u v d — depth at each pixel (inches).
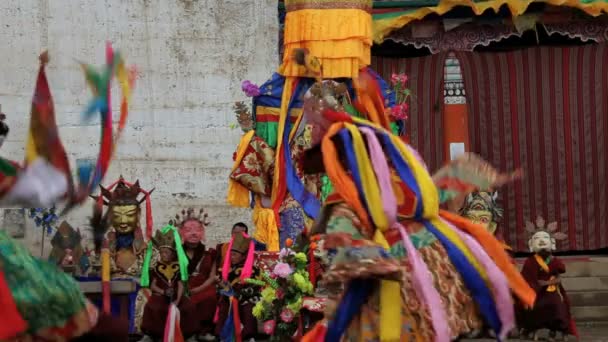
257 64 565.3
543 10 565.9
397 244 209.0
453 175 229.0
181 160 558.9
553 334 474.3
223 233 557.9
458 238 212.1
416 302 204.8
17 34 553.6
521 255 584.7
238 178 483.5
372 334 205.6
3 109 545.3
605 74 573.9
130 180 553.6
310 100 233.9
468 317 207.9
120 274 475.8
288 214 475.8
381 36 552.4
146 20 562.3
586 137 573.9
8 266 175.5
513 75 574.9
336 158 213.2
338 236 203.6
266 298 371.6
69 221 494.0
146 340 448.8
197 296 458.3
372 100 458.9
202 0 565.6
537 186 575.2
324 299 371.2
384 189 209.6
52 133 194.9
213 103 562.9
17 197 191.5
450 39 575.5
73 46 557.3
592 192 574.9
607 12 548.4
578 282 546.3
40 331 178.9
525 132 574.6
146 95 559.2
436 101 571.5
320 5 480.4
